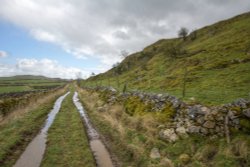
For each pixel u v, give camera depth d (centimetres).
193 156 1447
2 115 2777
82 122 3061
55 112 3988
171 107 2120
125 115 2686
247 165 1204
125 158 1759
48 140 2206
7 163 1645
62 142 2133
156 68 9956
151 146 1736
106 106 3641
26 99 4347
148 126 2011
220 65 6347
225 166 1255
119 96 3709
